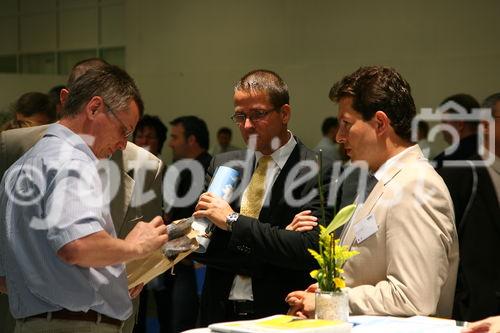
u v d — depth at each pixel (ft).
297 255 7.65
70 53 27.30
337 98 7.01
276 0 18.16
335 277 6.12
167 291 14.01
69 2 27.22
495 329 5.57
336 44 16.81
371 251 6.61
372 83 6.79
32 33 27.94
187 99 21.36
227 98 20.11
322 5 17.10
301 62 17.24
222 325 5.72
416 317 6.15
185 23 21.48
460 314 8.26
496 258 8.35
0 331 8.54
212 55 20.52
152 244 6.30
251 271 8.04
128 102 6.46
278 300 8.04
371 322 5.98
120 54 25.91
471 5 15.66
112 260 5.98
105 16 26.30
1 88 22.17
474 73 15.74
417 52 16.24
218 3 20.22
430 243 6.29
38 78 22.89
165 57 22.36
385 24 16.33
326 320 5.85
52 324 6.22
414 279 6.23
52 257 6.04
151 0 22.95
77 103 6.38
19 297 6.31
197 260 8.21
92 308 6.27
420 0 16.14
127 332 8.30
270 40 18.31
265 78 8.26
